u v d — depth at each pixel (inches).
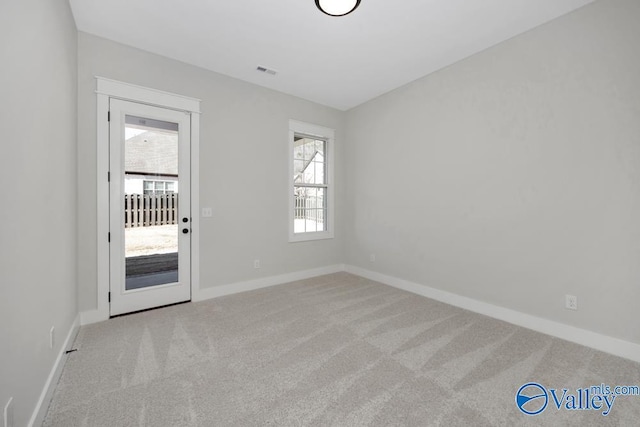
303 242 157.9
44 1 58.8
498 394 61.6
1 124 40.2
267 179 141.6
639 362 74.0
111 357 75.5
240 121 131.8
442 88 121.1
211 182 123.4
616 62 77.0
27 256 49.1
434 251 125.3
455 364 73.3
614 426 53.2
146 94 106.9
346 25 92.6
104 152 99.0
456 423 53.4
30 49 51.1
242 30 95.4
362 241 164.2
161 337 87.2
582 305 83.9
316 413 55.9
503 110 100.8
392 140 144.8
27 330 48.6
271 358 75.9
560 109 87.3
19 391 45.1
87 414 55.1
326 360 75.0
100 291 98.6
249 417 54.8
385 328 94.7
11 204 43.2
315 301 120.8
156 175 111.2
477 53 108.6
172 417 54.6
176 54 110.2
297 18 89.2
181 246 116.1
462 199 114.3
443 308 113.7
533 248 94.0
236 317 103.0
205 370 70.2
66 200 77.1
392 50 107.3
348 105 165.9
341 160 175.3
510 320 99.9
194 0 81.3
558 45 87.4
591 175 81.7
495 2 81.0
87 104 95.7
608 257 79.2
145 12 86.0
